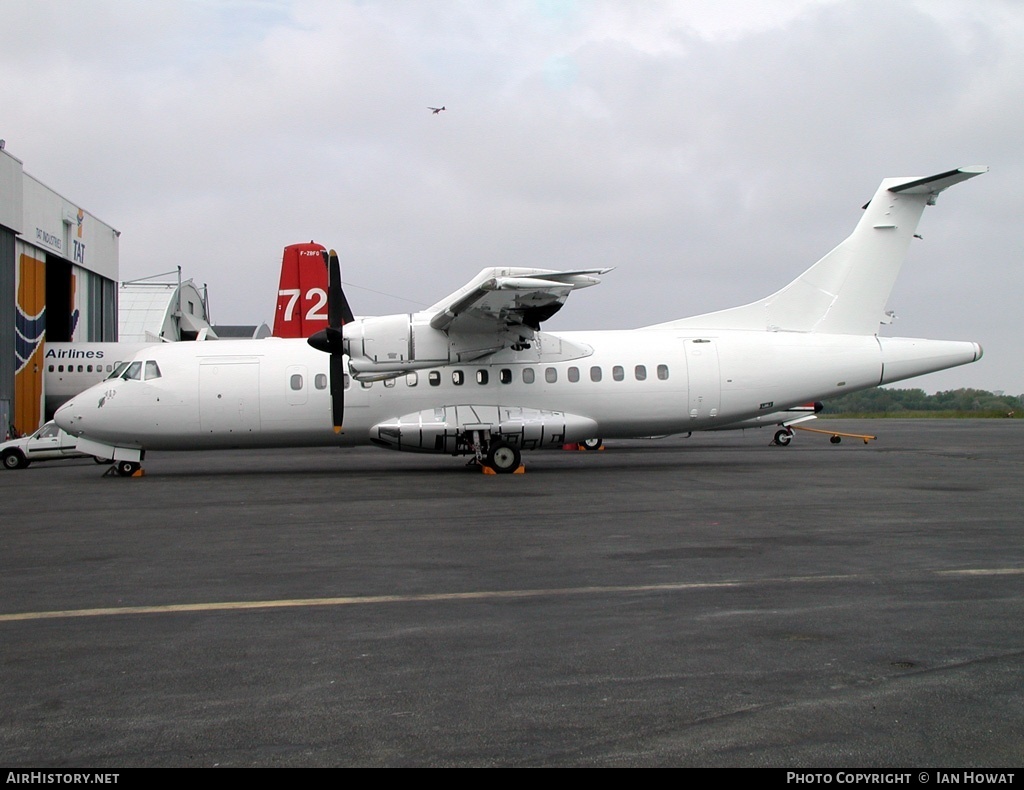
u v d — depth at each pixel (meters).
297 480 16.98
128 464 18.84
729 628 6.05
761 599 6.88
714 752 4.03
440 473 18.19
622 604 6.74
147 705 4.63
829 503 12.70
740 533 10.05
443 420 17.72
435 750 4.06
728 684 4.91
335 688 4.88
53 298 33.66
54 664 5.34
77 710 4.57
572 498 13.50
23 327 28.56
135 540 9.96
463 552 8.98
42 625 6.27
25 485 17.05
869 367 19.03
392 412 18.05
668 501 13.05
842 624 6.13
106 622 6.34
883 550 8.93
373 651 5.57
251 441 18.44
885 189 19.44
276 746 4.11
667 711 4.52
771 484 15.49
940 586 7.30
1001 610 6.50
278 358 18.39
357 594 7.15
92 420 17.97
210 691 4.85
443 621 6.29
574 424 18.08
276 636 5.93
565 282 15.70
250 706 4.62
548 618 6.34
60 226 31.98
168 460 24.58
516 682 4.96
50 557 8.93
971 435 37.81
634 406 18.48
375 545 9.45
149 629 6.13
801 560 8.43
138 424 18.00
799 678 5.01
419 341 17.27
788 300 19.59
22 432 28.22
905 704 4.59
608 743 4.12
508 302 15.78
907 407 98.25
